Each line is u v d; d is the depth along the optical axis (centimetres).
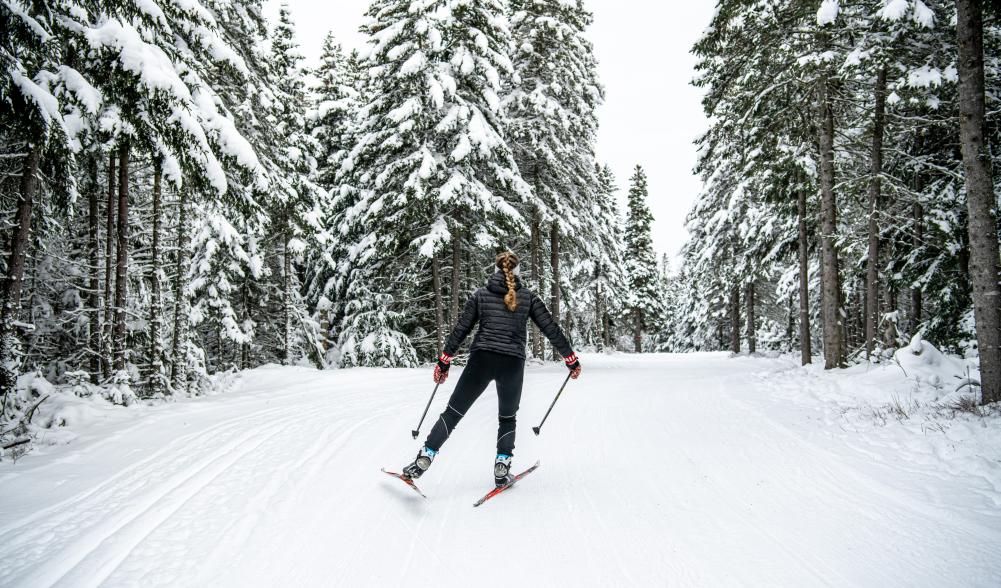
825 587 261
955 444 475
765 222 2022
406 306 1989
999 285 612
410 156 1553
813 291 2189
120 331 877
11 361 634
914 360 821
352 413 722
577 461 500
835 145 1274
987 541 304
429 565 289
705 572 279
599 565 289
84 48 632
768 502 381
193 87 805
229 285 1766
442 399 873
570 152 1997
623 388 1093
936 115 1134
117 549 299
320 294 2144
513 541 321
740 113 1431
